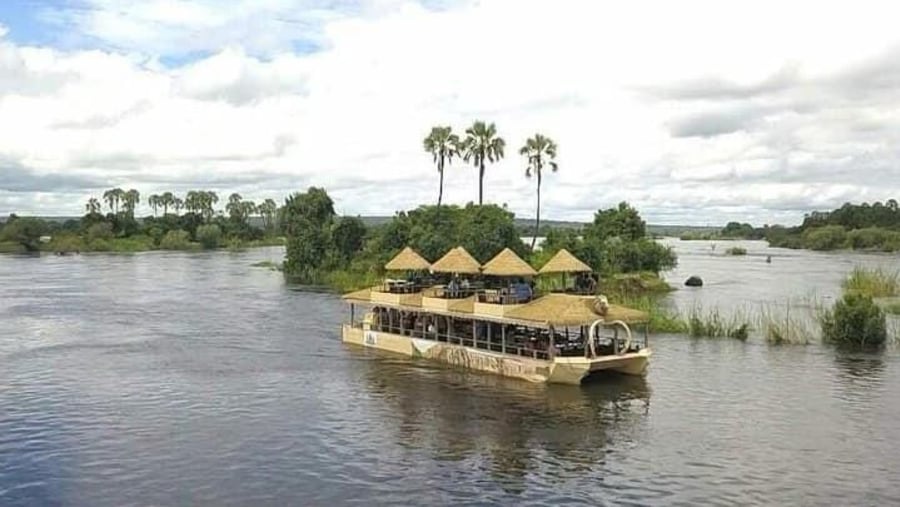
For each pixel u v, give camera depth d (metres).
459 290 63.16
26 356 65.12
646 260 134.75
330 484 34.38
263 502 32.31
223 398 49.94
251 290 123.19
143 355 65.38
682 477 34.94
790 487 33.69
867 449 38.75
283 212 168.88
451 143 134.12
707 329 72.56
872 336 67.25
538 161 135.00
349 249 148.38
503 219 115.81
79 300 108.19
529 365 53.75
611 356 52.97
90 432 42.38
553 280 94.44
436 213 125.31
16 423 44.16
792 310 90.38
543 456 37.94
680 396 49.69
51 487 34.16
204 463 37.19
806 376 55.41
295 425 43.66
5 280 142.38
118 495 33.19
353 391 51.56
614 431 42.06
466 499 32.50
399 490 33.59
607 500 32.25
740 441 40.16
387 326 68.94
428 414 45.72
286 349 67.88
